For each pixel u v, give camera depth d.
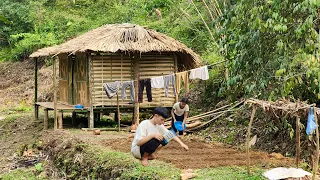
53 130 13.91
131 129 13.27
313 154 8.12
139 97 12.56
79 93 14.49
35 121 16.50
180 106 11.63
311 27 7.88
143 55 14.01
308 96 9.50
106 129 13.62
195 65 14.34
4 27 26.09
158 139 7.51
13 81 24.23
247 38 8.88
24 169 11.59
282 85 8.47
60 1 25.94
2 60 27.38
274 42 8.78
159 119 7.55
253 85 8.66
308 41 7.95
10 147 13.92
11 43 27.25
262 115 11.42
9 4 26.06
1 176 11.09
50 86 21.53
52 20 25.36
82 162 10.09
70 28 23.92
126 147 10.48
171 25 19.56
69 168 10.51
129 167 8.55
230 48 9.53
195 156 9.37
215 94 14.55
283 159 8.98
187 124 13.09
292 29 8.32
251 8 8.52
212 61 14.94
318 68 7.62
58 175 10.79
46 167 11.48
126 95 13.88
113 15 22.11
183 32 19.12
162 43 13.53
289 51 8.34
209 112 13.36
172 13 19.75
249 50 8.94
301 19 8.27
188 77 12.56
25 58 26.69
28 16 25.86
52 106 14.64
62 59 16.14
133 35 13.54
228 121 12.73
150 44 13.33
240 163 8.55
